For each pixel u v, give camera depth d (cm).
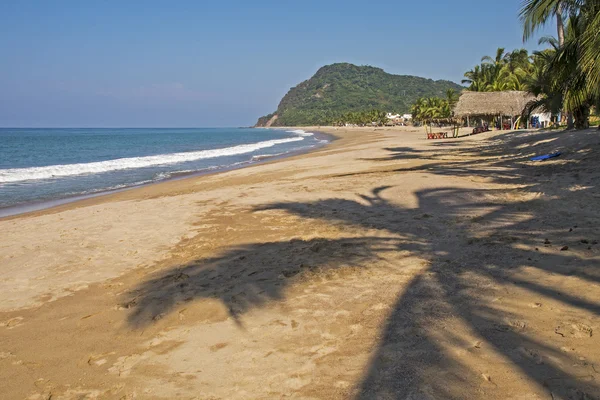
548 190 855
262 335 366
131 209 1044
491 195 884
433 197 916
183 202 1100
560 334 317
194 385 301
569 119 2378
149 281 534
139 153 3894
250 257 599
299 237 690
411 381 280
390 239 636
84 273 585
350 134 7794
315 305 418
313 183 1288
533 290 400
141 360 343
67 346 379
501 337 323
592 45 1045
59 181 1838
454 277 458
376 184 1160
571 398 246
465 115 3853
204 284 504
